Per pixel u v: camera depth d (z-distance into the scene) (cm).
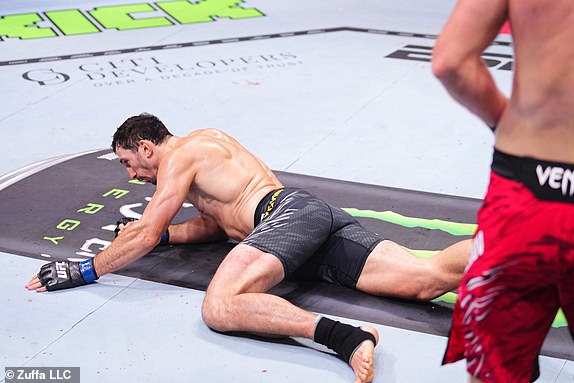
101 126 584
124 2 932
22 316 349
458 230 423
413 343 327
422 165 516
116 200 459
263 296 322
